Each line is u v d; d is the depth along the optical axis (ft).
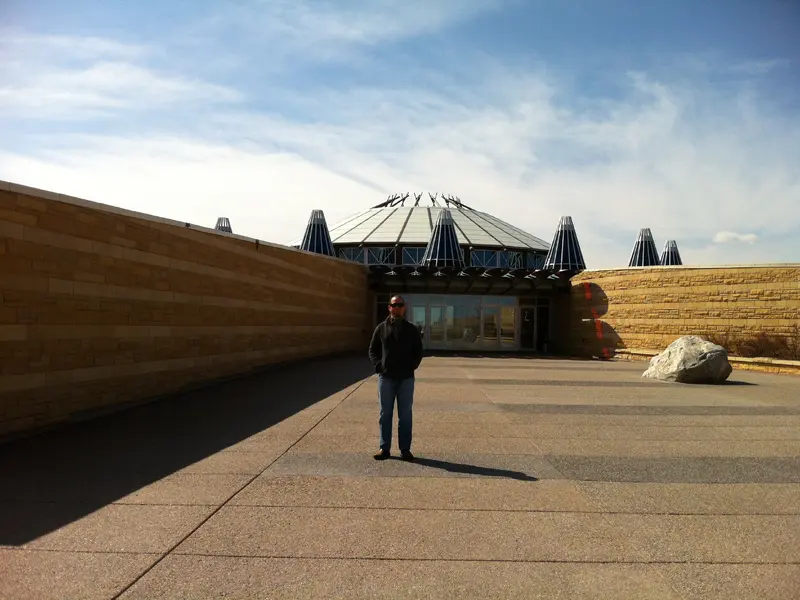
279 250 56.03
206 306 41.37
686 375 45.65
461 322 98.73
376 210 154.40
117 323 30.99
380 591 10.77
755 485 17.71
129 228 32.04
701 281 71.15
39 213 25.30
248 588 10.80
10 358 23.72
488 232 138.10
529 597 10.62
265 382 42.11
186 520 14.20
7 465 19.16
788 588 11.07
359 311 86.89
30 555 12.09
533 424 27.17
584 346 85.25
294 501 15.72
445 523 14.25
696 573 11.67
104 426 25.84
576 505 15.70
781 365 55.72
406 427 20.42
